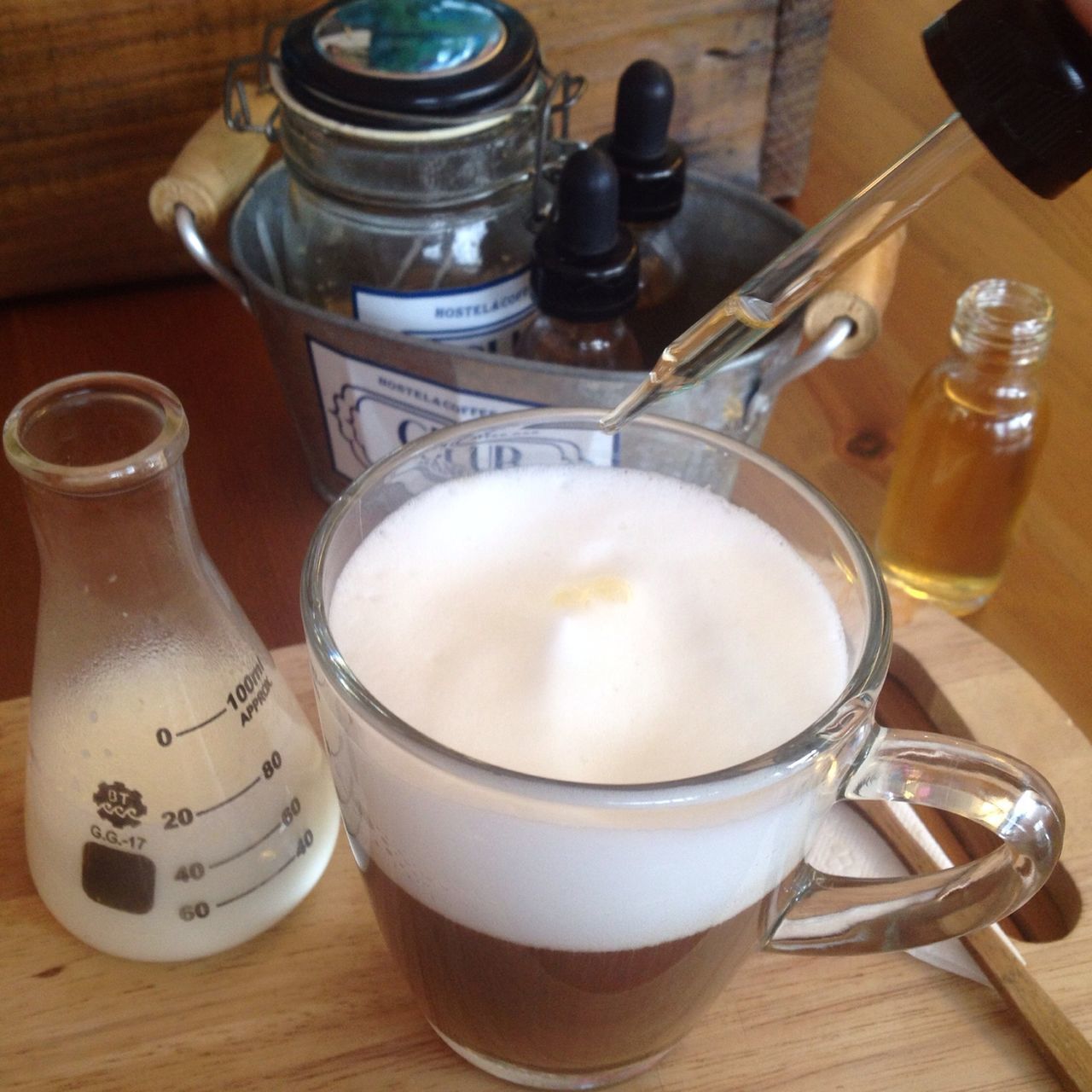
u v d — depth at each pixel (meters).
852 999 0.31
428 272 0.39
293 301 0.38
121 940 0.30
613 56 0.49
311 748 0.31
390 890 0.26
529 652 0.26
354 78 0.36
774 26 0.50
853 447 0.46
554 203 0.39
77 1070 0.29
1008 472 0.39
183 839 0.28
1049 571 0.43
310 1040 0.30
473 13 0.38
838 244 0.28
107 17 0.43
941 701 0.36
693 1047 0.30
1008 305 0.39
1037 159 0.24
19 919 0.31
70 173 0.47
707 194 0.43
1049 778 0.35
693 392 0.37
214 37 0.45
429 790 0.23
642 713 0.25
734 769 0.23
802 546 0.28
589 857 0.23
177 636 0.27
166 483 0.26
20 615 0.40
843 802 0.34
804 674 0.26
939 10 0.60
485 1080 0.29
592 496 0.29
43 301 0.51
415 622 0.27
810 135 0.54
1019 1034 0.30
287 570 0.42
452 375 0.37
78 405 0.26
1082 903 0.32
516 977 0.26
